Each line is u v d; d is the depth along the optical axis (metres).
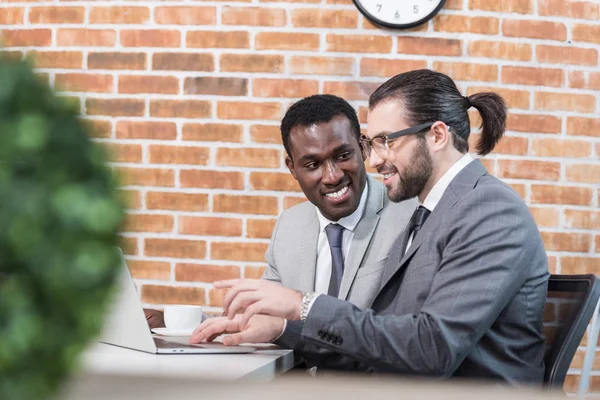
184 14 2.34
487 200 1.38
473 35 2.30
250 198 2.32
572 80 2.33
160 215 2.33
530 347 1.37
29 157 0.23
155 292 2.32
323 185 1.76
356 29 2.30
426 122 1.48
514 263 1.33
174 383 0.21
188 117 2.33
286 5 2.31
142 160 2.34
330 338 1.31
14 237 0.22
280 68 2.31
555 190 2.31
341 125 1.79
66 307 0.23
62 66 2.37
